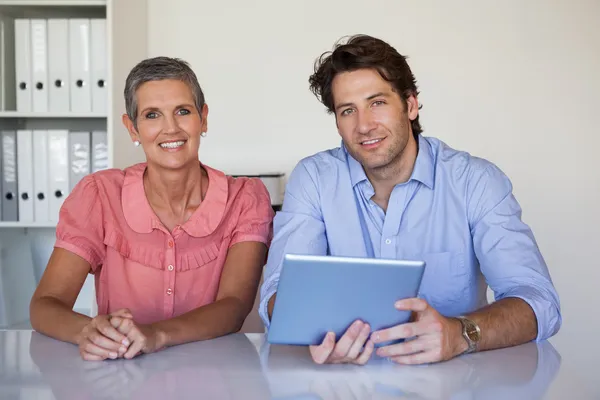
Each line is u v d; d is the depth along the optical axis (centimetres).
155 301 195
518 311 156
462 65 359
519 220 184
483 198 185
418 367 138
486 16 357
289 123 363
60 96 335
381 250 192
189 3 362
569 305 362
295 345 153
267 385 125
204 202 197
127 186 198
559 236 361
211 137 365
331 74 180
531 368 136
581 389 122
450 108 360
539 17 356
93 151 338
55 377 133
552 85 358
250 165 364
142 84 187
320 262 128
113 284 196
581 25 355
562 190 360
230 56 362
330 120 362
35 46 335
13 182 338
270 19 361
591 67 356
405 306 136
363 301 134
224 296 190
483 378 129
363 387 124
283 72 362
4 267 345
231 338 168
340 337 138
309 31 361
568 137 359
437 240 190
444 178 191
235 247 199
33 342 164
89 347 146
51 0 331
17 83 336
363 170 193
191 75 192
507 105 359
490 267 179
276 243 192
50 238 351
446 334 139
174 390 123
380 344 143
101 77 334
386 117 177
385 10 359
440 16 358
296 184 197
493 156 360
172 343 156
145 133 188
